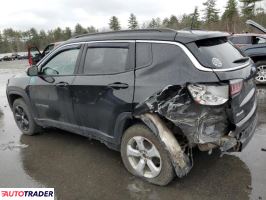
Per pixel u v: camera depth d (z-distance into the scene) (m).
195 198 3.38
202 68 3.19
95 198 3.50
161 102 3.34
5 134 5.82
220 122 3.29
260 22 41.84
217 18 47.41
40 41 92.12
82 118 4.33
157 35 3.57
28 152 4.87
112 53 3.94
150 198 3.43
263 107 6.67
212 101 3.12
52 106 4.80
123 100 3.66
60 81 4.51
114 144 4.01
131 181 3.80
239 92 3.26
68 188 3.74
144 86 3.49
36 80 5.00
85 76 4.18
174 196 3.43
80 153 4.71
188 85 3.18
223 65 3.33
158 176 3.56
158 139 3.41
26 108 5.41
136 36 3.74
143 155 3.68
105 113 3.94
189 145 3.39
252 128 3.72
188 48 3.31
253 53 8.66
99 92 3.94
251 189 3.48
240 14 47.34
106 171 4.09
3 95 10.13
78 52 4.38
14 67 27.67
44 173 4.14
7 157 4.72
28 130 5.57
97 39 4.17
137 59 3.66
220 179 3.72
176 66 3.33
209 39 3.56
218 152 4.39
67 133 5.63
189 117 3.23
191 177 3.80
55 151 4.84
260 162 4.07
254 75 3.79
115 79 3.78
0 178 4.07
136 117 3.56
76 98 4.29
